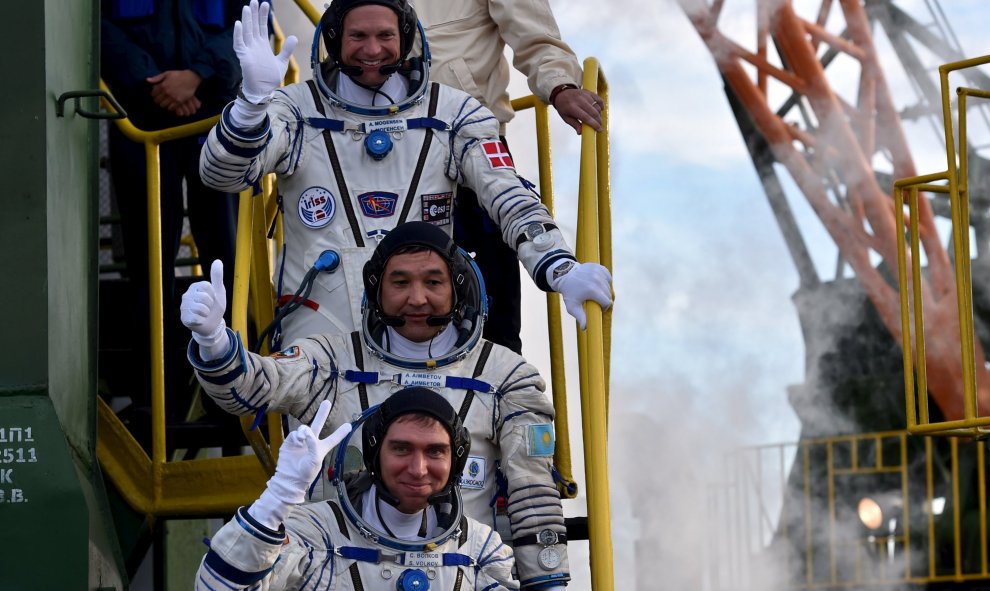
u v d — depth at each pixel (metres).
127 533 4.89
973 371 4.90
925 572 14.38
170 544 6.23
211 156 4.00
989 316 14.56
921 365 5.05
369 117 4.34
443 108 4.39
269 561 3.09
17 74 3.84
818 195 15.45
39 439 3.71
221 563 3.06
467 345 3.83
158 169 5.12
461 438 3.42
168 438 5.45
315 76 4.39
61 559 3.66
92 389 4.21
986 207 14.70
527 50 4.81
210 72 5.71
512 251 4.86
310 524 3.39
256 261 4.66
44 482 3.69
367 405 3.77
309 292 4.17
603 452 3.75
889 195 15.70
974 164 14.84
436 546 3.40
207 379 3.59
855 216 15.30
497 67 5.06
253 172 4.10
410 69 4.43
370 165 4.31
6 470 3.69
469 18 5.02
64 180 4.00
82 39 4.26
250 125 3.96
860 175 15.30
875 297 15.05
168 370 5.76
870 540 14.73
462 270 3.81
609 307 4.13
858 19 15.70
